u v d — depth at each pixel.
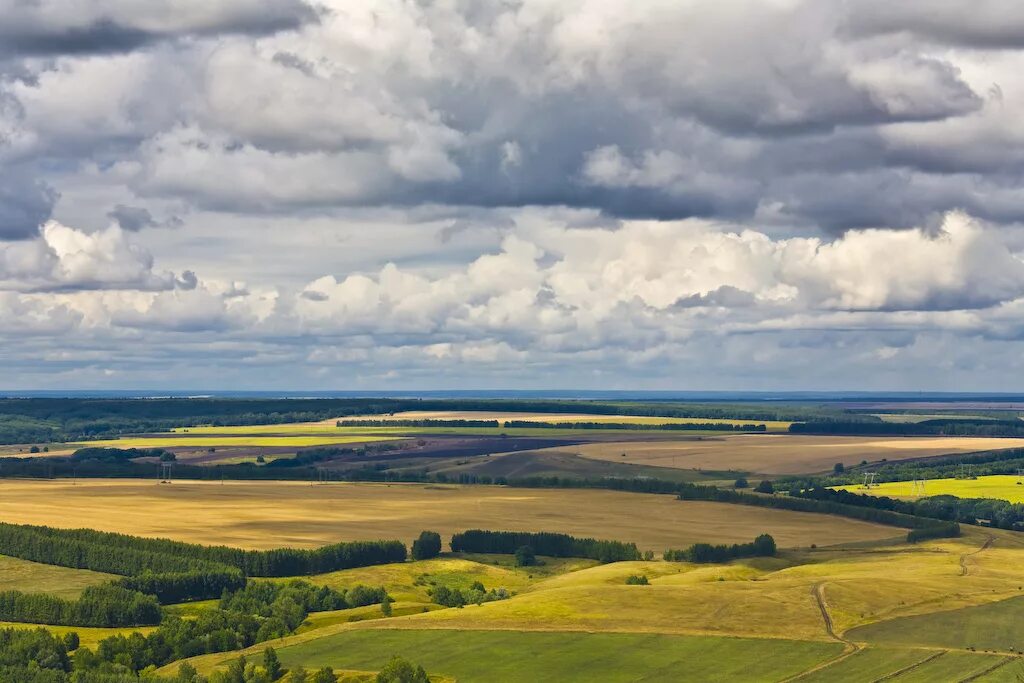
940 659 175.25
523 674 167.88
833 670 169.62
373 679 164.25
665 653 178.00
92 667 177.62
